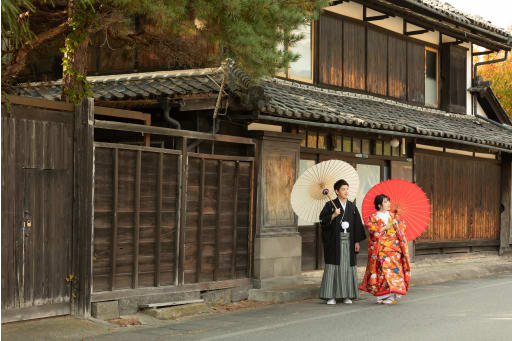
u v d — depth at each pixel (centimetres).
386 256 953
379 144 1461
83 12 798
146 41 929
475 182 1803
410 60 1681
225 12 776
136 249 851
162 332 748
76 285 778
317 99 1276
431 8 1478
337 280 956
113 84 1150
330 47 1423
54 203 759
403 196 995
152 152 878
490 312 853
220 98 985
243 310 929
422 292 1109
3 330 691
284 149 1105
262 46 799
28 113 734
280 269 1082
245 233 1043
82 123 782
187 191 937
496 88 2628
